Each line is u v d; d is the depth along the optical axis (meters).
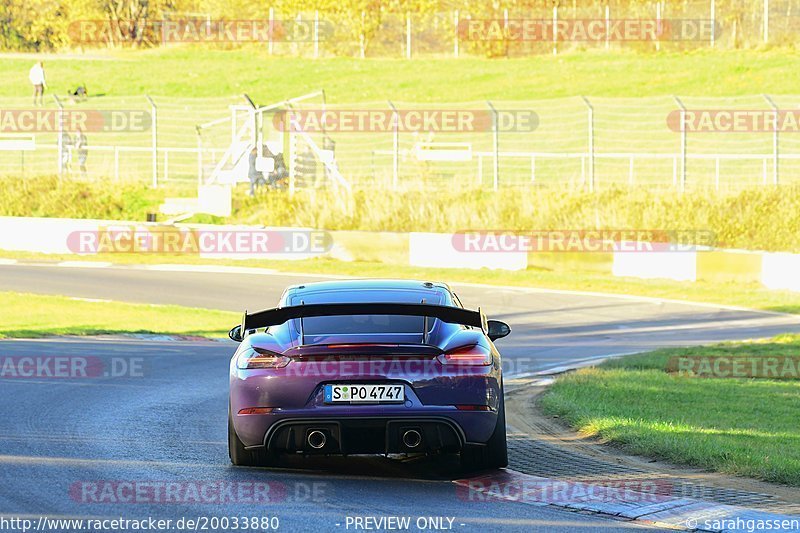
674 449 31.58
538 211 129.50
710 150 156.38
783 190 128.75
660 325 82.81
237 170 140.50
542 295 100.56
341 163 154.12
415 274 113.31
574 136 166.50
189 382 51.25
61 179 145.25
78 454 31.41
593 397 45.25
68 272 109.69
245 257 122.69
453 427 27.55
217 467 29.84
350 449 27.88
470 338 28.55
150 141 174.50
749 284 106.75
